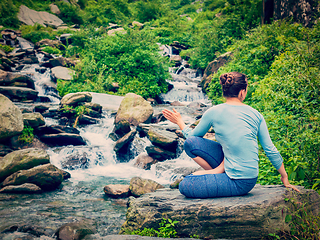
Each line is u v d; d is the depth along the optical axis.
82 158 7.25
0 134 6.34
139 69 15.05
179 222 2.23
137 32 16.50
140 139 8.22
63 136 7.84
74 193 5.11
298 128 3.85
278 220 2.14
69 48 19.22
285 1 10.88
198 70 19.03
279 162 2.18
